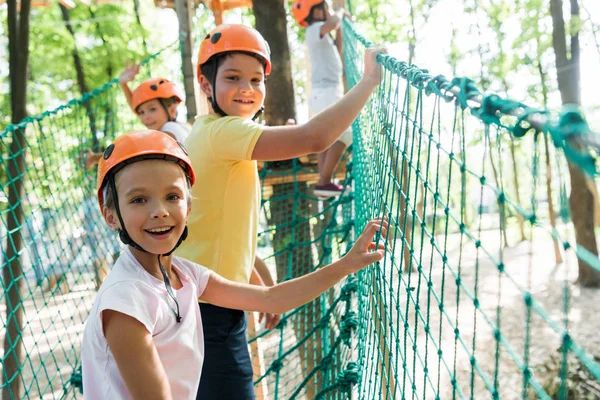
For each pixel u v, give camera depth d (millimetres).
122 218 1574
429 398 7418
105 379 1526
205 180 2316
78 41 14375
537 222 843
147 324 1508
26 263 9531
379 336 2268
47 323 11828
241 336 2389
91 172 7012
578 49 12258
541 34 13383
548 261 12602
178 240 1620
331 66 6008
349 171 6047
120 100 11773
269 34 7055
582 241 6758
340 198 5590
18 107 6309
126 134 1608
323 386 3332
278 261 6902
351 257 1978
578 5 12383
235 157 2250
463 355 9016
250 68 2434
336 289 6371
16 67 6273
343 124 2193
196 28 8680
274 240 6949
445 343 9602
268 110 7102
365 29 16375
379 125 2512
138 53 14070
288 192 6977
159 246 1571
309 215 7082
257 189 2510
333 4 7020
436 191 1398
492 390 1032
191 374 1671
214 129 2314
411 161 1681
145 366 1471
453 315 11016
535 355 8430
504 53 14117
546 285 11250
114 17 14141
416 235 10461
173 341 1608
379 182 2391
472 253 15078
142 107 4875
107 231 7090
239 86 2418
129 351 1469
